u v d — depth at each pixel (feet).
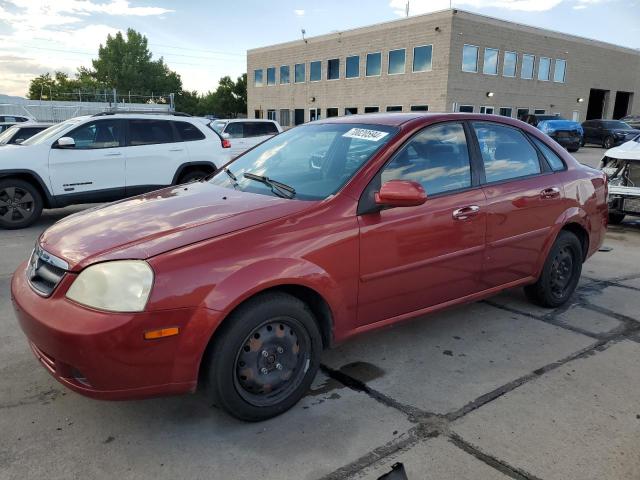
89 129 26.86
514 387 10.64
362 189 10.21
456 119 12.26
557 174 14.26
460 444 8.75
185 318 8.10
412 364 11.63
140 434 9.00
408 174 10.94
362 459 8.37
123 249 8.36
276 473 8.04
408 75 107.34
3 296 15.61
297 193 10.55
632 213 25.02
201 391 10.43
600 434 9.05
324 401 10.09
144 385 8.10
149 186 28.53
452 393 10.41
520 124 13.87
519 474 8.02
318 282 9.36
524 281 13.73
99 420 9.38
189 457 8.40
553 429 9.18
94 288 8.00
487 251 12.29
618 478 7.96
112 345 7.75
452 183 11.73
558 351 12.33
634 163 24.72
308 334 9.55
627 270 19.15
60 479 7.86
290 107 138.82
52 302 8.26
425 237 10.93
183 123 29.86
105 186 27.25
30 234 24.32
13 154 24.85
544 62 116.88
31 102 128.88
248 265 8.62
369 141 11.23
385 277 10.43
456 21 98.78
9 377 10.82
